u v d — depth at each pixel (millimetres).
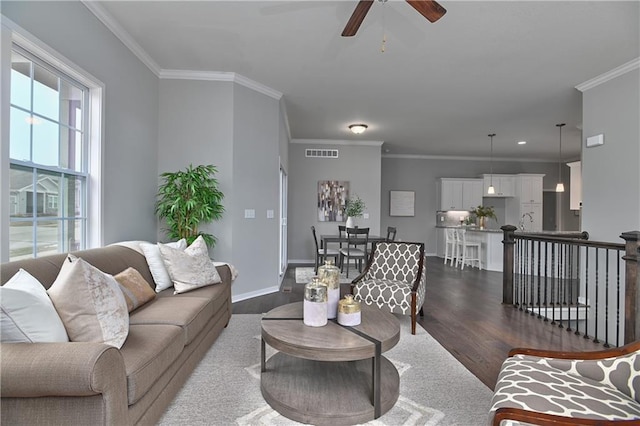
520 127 6340
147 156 3773
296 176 7562
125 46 3289
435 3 1992
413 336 3062
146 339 1733
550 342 2930
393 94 4738
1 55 1890
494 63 3758
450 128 6465
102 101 2893
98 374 1195
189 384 2154
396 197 9258
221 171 4129
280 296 4504
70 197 2639
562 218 9656
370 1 2113
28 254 2219
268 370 2186
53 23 2320
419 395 2047
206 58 3748
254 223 4500
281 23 3047
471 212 9148
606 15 2830
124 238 3305
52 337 1351
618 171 3828
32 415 1228
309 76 4188
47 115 2391
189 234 3762
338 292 2236
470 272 6578
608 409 1200
